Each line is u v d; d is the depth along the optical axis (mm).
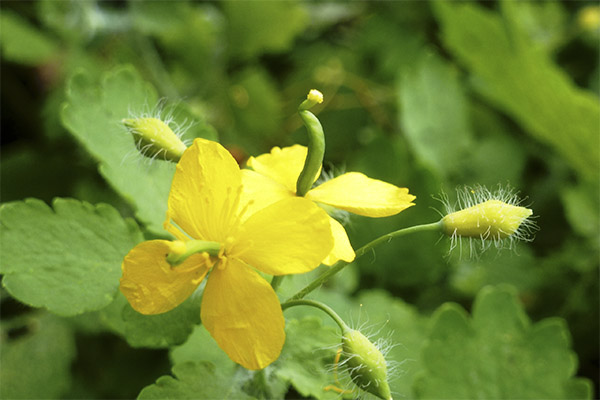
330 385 170
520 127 298
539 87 250
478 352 193
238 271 152
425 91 260
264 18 283
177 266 149
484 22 250
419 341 200
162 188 180
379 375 157
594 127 244
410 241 220
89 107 180
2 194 243
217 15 285
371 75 298
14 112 273
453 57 308
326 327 172
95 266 170
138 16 269
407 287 225
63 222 170
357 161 225
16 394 202
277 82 305
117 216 173
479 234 163
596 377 234
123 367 214
